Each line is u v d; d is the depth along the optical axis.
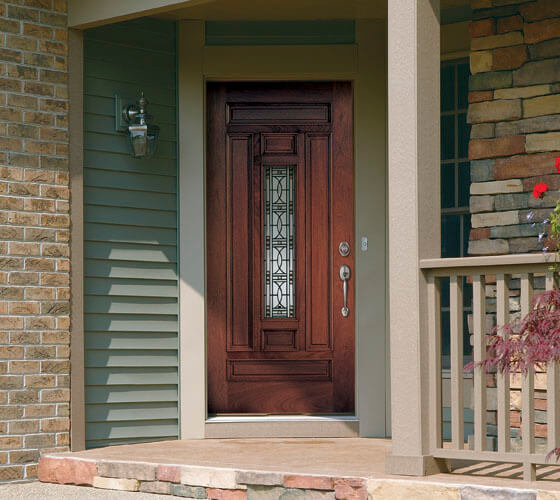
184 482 5.02
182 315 6.44
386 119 6.62
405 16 4.59
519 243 5.43
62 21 5.87
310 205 6.71
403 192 4.57
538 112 5.39
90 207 6.06
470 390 6.18
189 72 6.54
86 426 5.98
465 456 4.44
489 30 5.56
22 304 5.64
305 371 6.67
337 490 4.52
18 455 5.56
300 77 6.60
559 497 3.95
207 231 6.67
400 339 4.55
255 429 6.45
